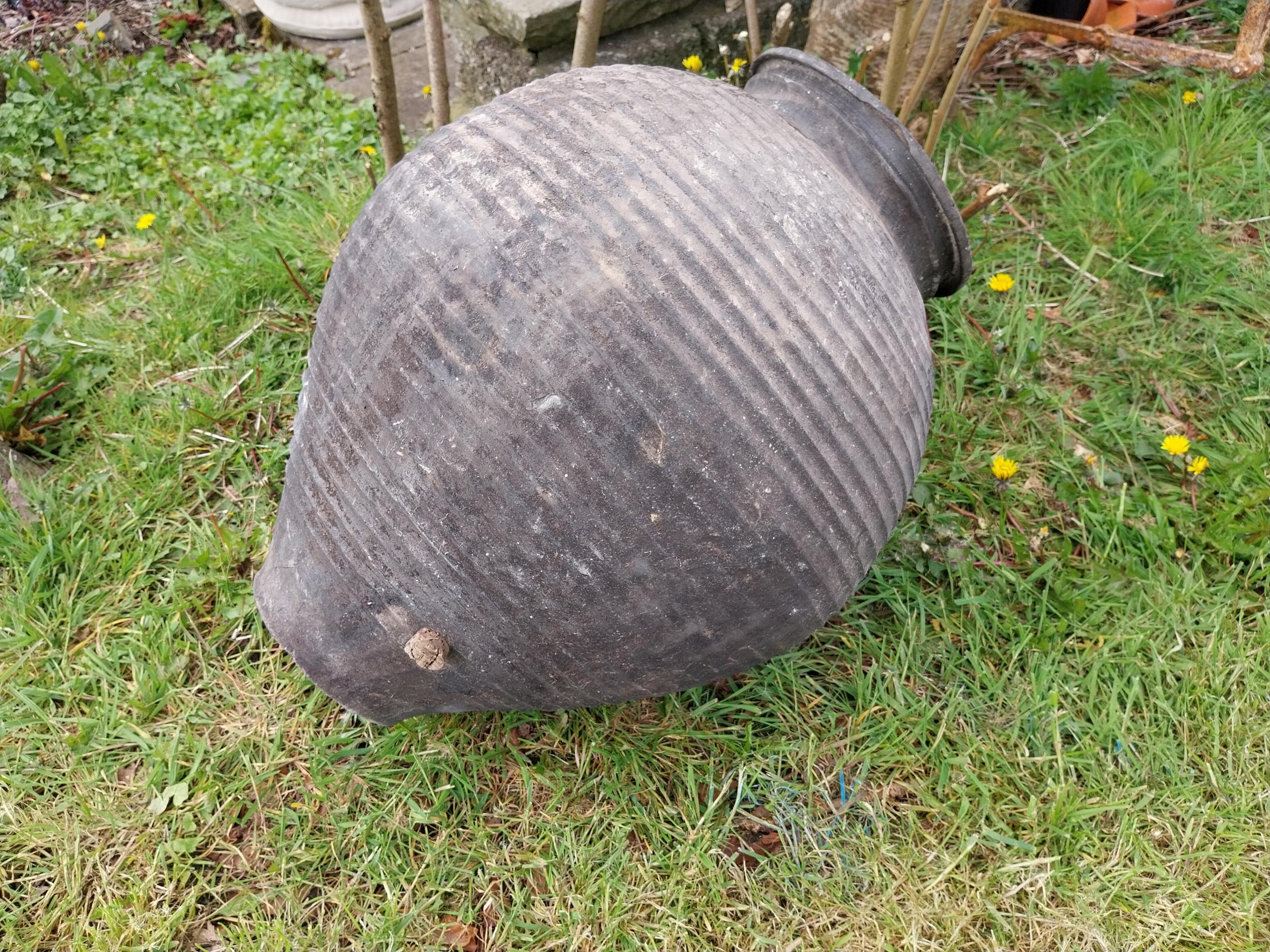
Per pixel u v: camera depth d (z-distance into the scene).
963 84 3.68
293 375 2.73
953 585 2.33
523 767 1.98
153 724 2.05
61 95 3.63
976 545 2.42
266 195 3.34
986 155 3.43
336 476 1.58
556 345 1.41
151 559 2.31
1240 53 3.04
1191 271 3.03
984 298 3.00
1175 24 4.00
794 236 1.54
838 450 1.56
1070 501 2.52
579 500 1.43
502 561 1.48
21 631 2.17
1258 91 3.59
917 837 1.95
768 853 1.93
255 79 3.82
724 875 1.87
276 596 1.73
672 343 1.42
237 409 2.63
